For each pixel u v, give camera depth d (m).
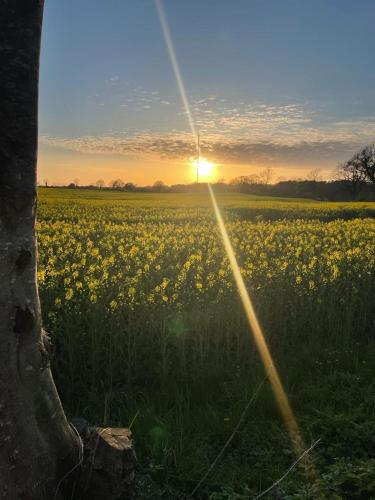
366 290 8.01
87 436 3.49
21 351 2.77
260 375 5.84
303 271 8.25
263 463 4.26
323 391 5.49
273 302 7.30
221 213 27.73
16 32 2.54
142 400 5.13
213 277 7.65
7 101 2.55
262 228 17.83
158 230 15.77
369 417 4.89
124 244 12.10
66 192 62.00
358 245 12.62
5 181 2.59
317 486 3.74
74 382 5.48
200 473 4.09
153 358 5.82
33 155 2.69
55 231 15.12
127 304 6.08
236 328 6.44
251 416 4.99
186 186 95.31
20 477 2.82
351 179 93.00
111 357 5.47
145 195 61.50
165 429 4.63
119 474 3.33
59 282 7.12
